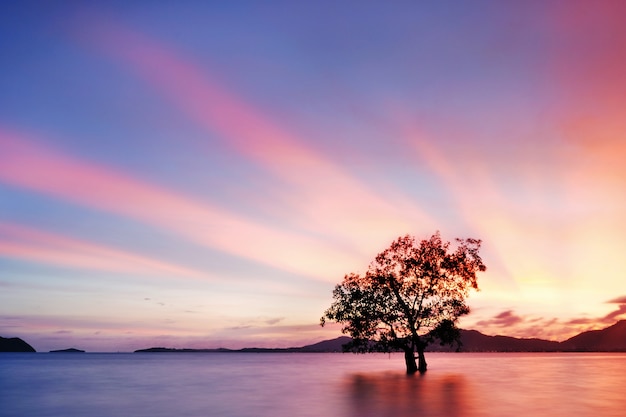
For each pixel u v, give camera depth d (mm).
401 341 58281
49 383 66938
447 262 57938
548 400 36906
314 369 114125
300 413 30812
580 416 28578
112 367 144625
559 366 128000
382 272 58781
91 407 36469
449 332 57156
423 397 38688
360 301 57906
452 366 125125
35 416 32000
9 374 97125
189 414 31781
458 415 29062
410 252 58938
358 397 39312
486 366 125688
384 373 77438
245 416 29984
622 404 34531
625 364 148875
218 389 52531
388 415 29297
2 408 36438
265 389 50969
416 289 57812
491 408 32062
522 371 91750
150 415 31594
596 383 56750
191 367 143375
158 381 69625
